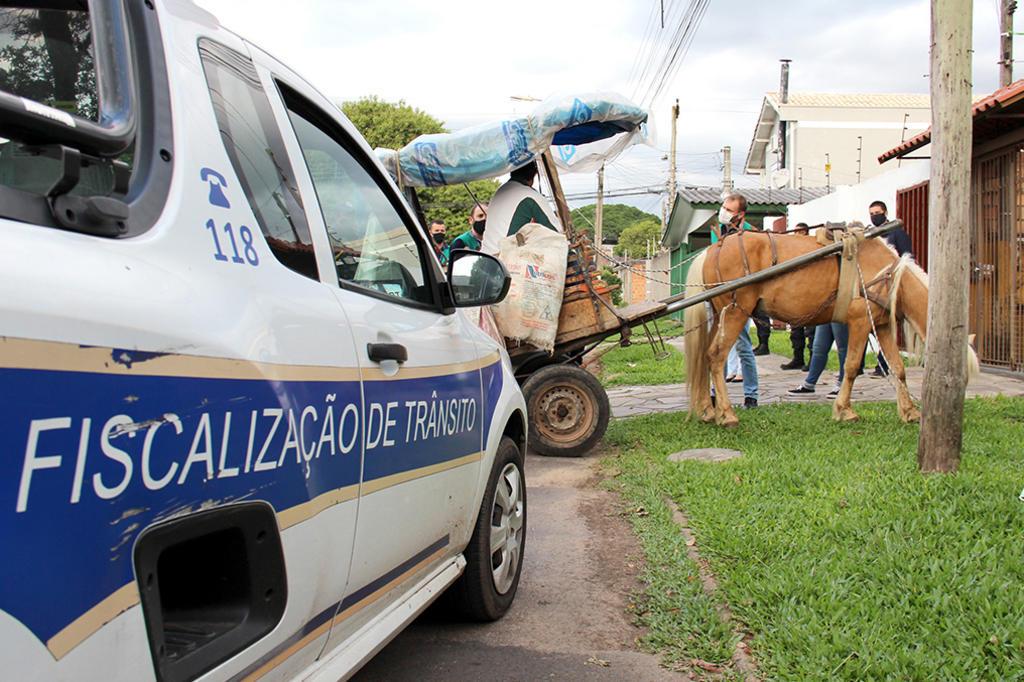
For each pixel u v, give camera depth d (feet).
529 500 20.84
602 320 25.95
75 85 6.59
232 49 8.22
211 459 6.06
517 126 24.43
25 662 4.58
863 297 26.02
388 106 128.57
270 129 8.38
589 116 24.56
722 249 27.20
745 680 10.94
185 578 6.53
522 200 26.02
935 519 15.39
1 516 4.46
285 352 7.12
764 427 26.63
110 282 5.42
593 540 17.47
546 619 13.56
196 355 5.99
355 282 9.39
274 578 6.85
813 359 34.40
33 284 4.84
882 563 13.55
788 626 11.76
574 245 26.02
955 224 18.31
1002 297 37.42
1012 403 27.76
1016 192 35.94
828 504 17.03
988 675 10.23
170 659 5.88
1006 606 11.64
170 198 6.38
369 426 8.57
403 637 12.91
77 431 4.95
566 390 25.31
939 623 11.58
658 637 12.46
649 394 38.68
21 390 4.63
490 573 13.00
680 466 21.71
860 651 10.87
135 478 5.36
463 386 11.66
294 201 8.38
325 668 8.05
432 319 11.22
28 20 6.82
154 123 6.48
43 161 5.69
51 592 4.74
